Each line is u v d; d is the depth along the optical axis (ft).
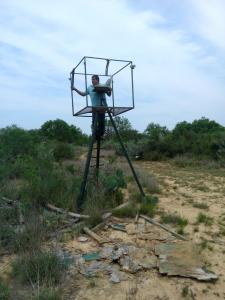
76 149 76.18
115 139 80.18
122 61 22.13
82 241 16.87
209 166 51.98
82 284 13.14
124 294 12.60
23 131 43.60
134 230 18.39
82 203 21.13
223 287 13.55
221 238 18.30
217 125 120.57
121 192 23.76
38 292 11.92
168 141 68.18
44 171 24.59
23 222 18.20
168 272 14.06
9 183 24.93
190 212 22.49
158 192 27.76
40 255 14.06
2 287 12.25
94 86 21.66
